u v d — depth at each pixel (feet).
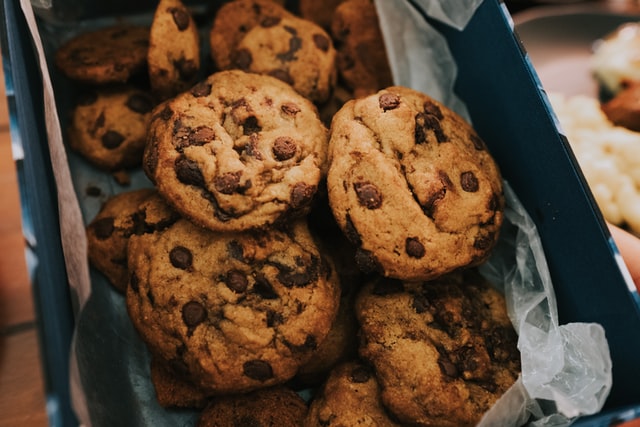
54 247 0.97
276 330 1.03
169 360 1.03
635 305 0.96
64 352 0.84
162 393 1.08
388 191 1.01
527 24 1.65
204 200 1.01
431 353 1.03
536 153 1.13
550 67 1.61
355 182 1.01
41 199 0.95
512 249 1.17
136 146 1.23
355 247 1.03
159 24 1.13
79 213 0.95
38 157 1.00
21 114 0.95
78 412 0.83
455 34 1.27
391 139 1.04
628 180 1.44
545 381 0.99
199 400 1.08
